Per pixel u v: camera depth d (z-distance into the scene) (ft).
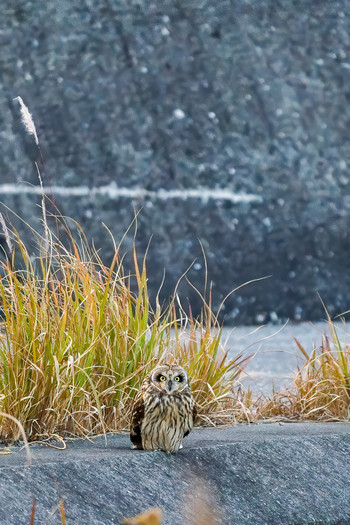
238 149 68.90
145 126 68.18
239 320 61.72
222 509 13.28
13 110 66.03
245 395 22.65
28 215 58.23
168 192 64.80
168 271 61.46
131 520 6.31
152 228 62.85
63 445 15.69
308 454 14.99
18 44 69.56
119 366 18.71
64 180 63.72
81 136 66.33
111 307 19.39
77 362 17.61
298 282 64.23
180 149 67.77
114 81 69.82
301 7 76.89
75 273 19.60
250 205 65.46
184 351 21.02
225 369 21.13
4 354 17.56
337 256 65.92
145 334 19.79
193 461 14.07
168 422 14.02
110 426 17.99
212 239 63.46
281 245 64.59
